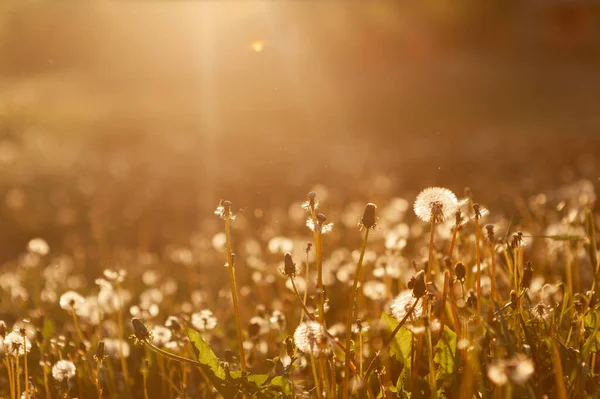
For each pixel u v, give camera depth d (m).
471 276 2.62
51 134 22.42
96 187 12.71
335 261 4.38
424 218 1.99
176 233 8.52
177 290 5.03
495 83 28.62
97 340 3.06
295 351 2.12
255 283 4.03
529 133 17.47
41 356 2.56
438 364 2.20
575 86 28.12
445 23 40.88
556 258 3.54
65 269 6.08
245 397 2.04
